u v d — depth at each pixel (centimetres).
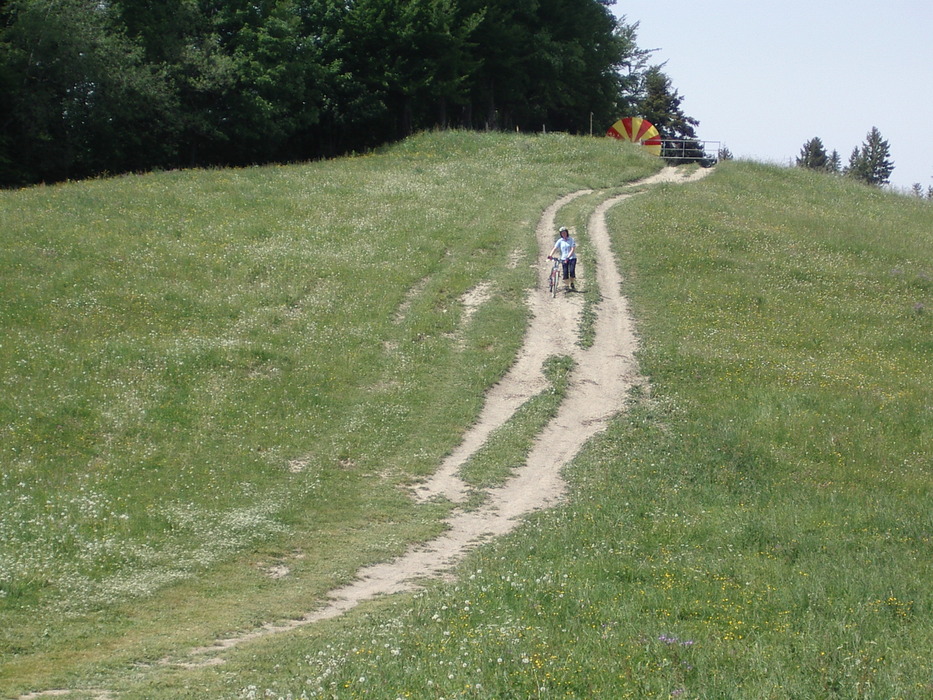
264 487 1845
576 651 966
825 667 888
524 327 2794
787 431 2175
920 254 3641
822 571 1329
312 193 3853
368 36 5738
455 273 3119
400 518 1770
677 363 2566
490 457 2058
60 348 2272
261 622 1296
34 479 1741
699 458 2022
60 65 4531
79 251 2889
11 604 1297
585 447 2119
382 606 1330
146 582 1424
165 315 2580
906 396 2438
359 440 2094
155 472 1831
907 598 1180
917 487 1909
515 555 1512
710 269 3281
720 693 830
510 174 4484
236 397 2191
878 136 12338
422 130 5956
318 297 2825
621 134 5850
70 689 1031
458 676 895
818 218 4044
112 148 5072
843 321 2977
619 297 3072
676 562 1412
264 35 5275
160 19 5153
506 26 6231
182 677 1060
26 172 4691
